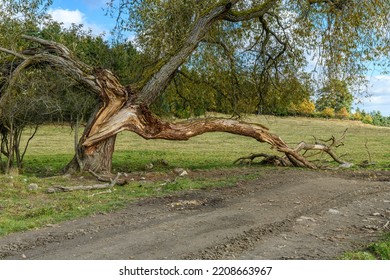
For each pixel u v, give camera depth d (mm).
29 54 17062
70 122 18609
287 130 51281
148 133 16547
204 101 21969
